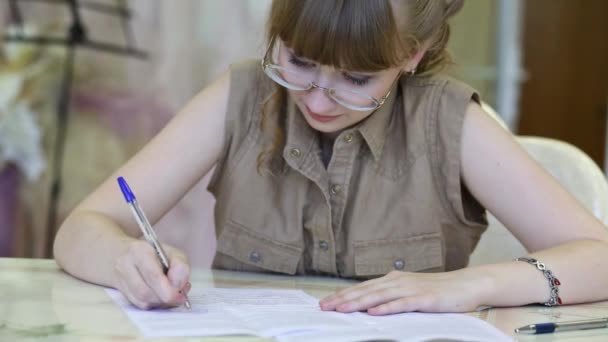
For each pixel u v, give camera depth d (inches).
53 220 104.7
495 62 172.1
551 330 40.3
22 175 103.1
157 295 41.1
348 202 59.3
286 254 59.7
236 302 44.3
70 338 35.1
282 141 59.4
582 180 68.1
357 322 40.0
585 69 198.4
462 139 58.2
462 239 61.4
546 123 196.4
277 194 60.1
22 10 102.0
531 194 55.6
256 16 110.1
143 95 107.7
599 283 49.9
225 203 61.5
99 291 46.4
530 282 47.8
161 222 106.1
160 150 58.0
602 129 201.5
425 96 59.5
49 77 103.7
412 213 59.1
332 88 49.6
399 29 48.0
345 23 44.6
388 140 59.9
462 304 44.4
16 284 47.8
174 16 108.2
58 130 104.3
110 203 55.2
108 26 105.8
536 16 191.8
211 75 110.3
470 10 166.7
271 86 60.1
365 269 58.5
